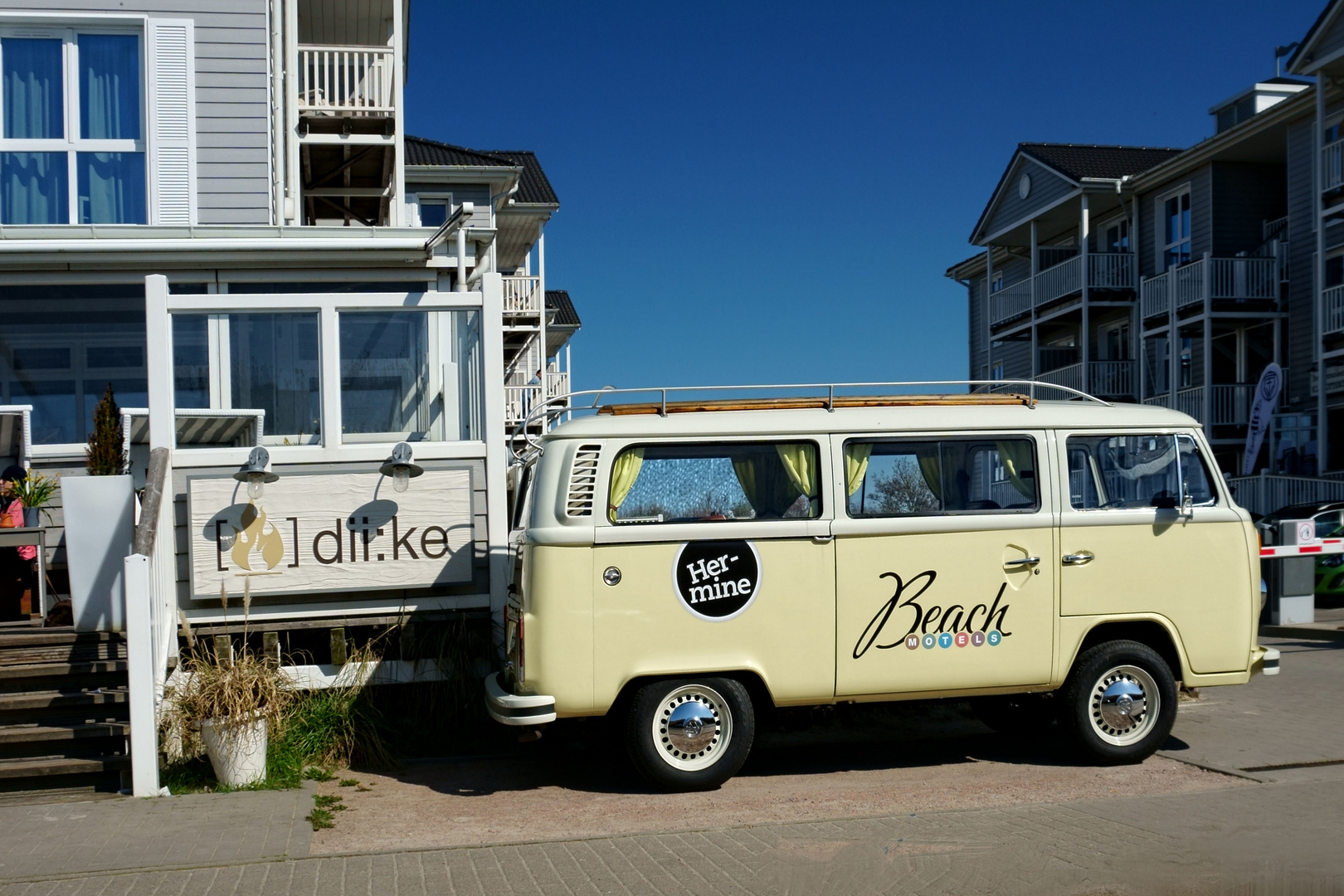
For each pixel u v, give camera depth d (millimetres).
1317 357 23078
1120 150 32969
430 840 6164
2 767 6879
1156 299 27875
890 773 7609
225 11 12250
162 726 7477
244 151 12227
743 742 7133
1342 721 8805
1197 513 7668
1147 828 5941
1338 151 22891
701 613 7094
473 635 8602
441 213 31016
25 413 9891
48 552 10008
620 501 7113
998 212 34469
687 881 5285
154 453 8211
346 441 8852
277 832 6156
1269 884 4996
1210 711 9289
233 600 8375
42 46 12047
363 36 20578
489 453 8773
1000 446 7559
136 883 5336
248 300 8641
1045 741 8539
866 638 7258
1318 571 17781
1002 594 7398
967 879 5164
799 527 7219
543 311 28281
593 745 8664
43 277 10344
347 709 8148
